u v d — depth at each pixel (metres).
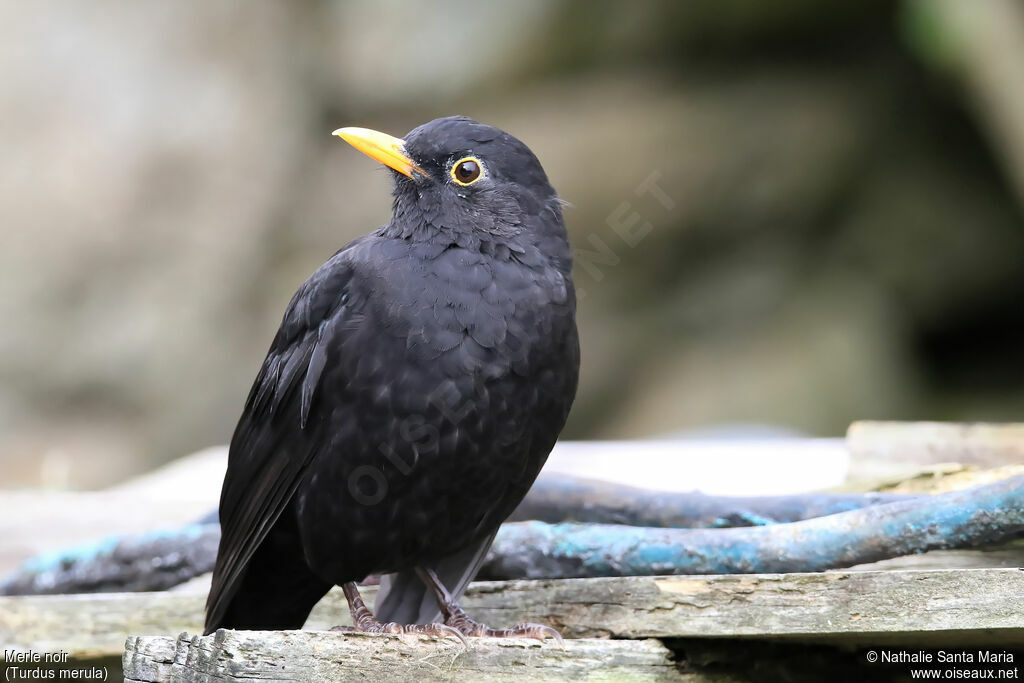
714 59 15.95
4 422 14.41
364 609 5.22
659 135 15.52
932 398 16.33
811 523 4.74
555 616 4.91
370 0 16.05
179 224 15.17
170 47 15.57
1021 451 6.01
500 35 15.74
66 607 5.58
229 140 15.41
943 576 4.23
